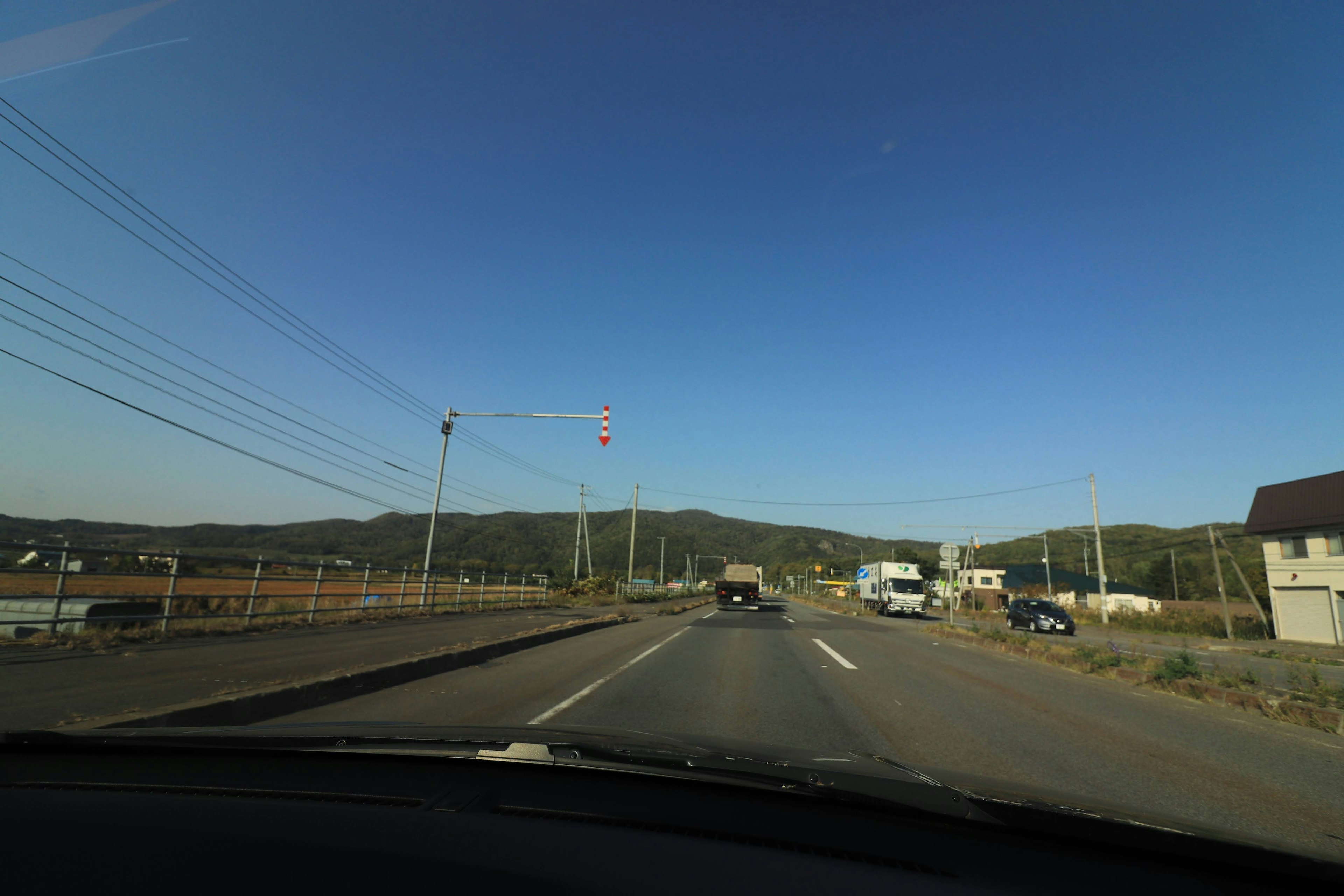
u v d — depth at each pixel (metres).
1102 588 39.84
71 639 10.41
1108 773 5.59
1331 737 7.36
